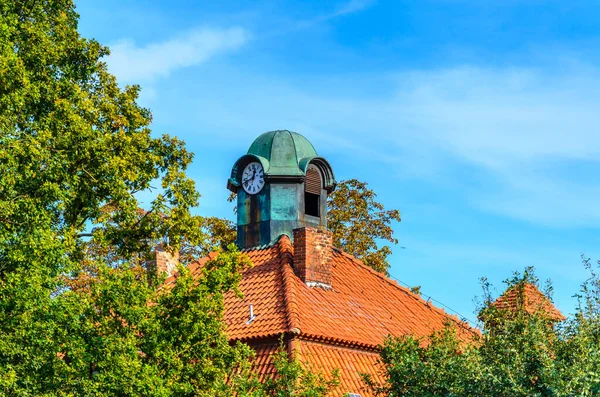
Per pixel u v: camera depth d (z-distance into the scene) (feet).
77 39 139.23
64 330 103.09
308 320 128.06
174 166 144.25
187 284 109.81
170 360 104.94
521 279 106.01
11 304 101.86
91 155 128.98
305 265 140.46
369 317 139.95
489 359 101.50
